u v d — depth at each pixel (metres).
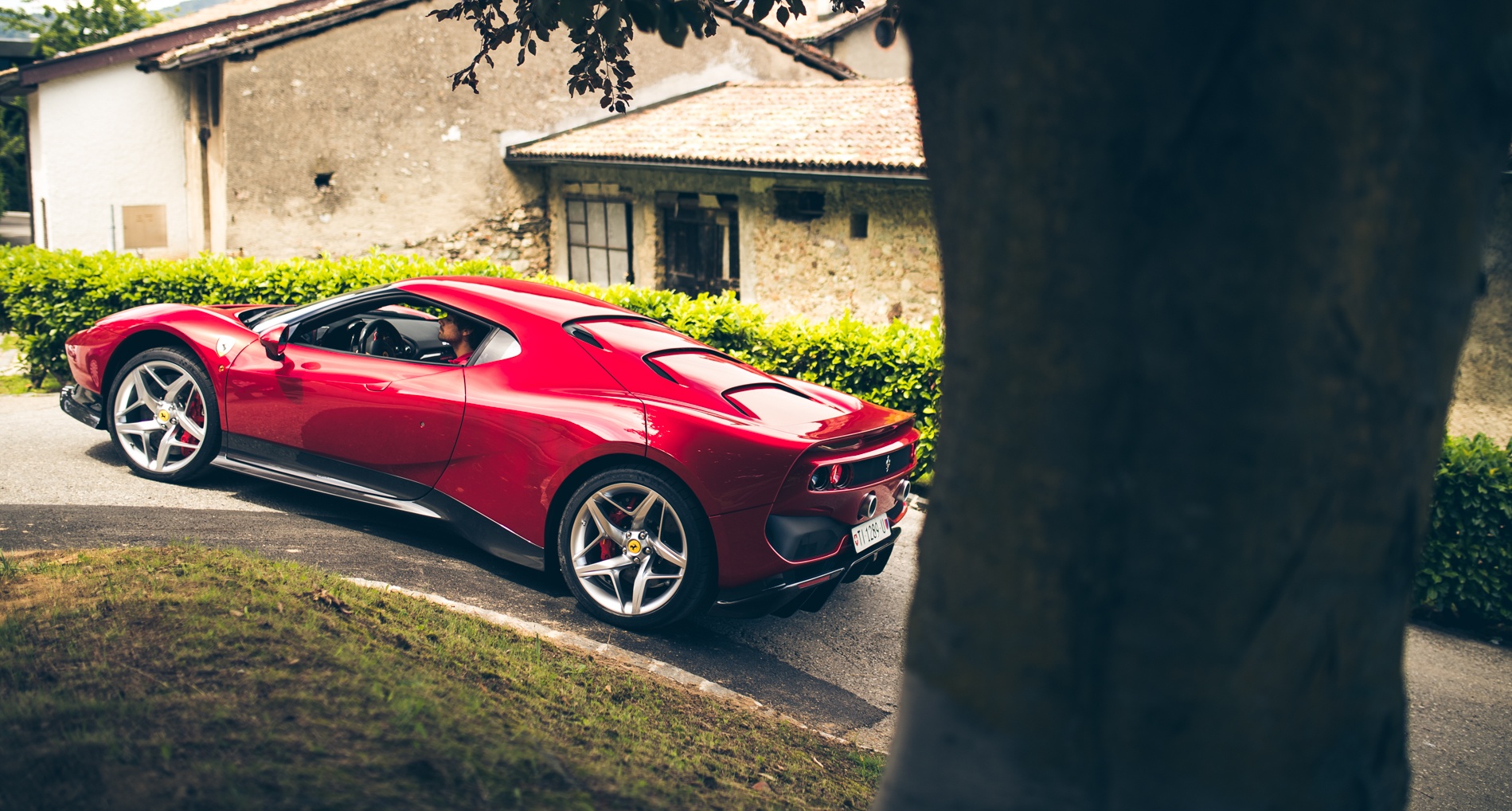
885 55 23.59
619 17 4.69
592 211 16.44
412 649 3.48
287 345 5.19
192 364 5.39
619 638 4.40
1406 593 1.63
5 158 26.17
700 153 13.70
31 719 2.47
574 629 4.38
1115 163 1.48
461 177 15.99
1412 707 5.00
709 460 4.18
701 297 8.90
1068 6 1.47
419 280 5.18
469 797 2.40
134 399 5.68
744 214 14.02
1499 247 8.65
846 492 4.35
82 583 3.54
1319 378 1.46
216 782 2.25
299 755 2.44
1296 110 1.42
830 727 4.02
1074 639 1.58
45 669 2.79
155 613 3.25
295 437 5.09
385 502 4.93
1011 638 1.61
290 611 3.45
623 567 4.45
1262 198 1.44
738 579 4.25
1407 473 1.55
